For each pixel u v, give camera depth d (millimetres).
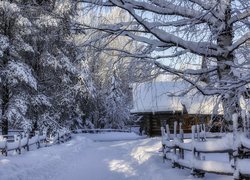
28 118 34938
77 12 8844
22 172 12430
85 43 9070
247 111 8852
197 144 9109
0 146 16891
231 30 9172
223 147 7867
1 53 29984
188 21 8367
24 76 30672
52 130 36125
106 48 9000
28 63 33312
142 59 8984
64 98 38438
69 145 25969
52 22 8742
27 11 9422
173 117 37875
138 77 9203
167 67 8977
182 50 8969
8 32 31156
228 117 9023
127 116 55781
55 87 37594
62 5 8664
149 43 9086
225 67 9297
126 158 19234
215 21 8469
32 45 30453
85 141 32281
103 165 16688
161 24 8773
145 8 8734
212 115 9273
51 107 37312
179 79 9602
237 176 6770
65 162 17172
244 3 8266
